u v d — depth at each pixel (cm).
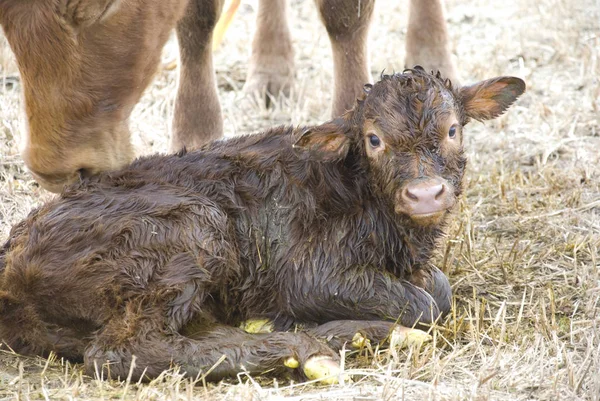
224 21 1506
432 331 882
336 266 883
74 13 878
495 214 1204
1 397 778
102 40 914
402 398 731
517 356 841
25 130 930
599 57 1669
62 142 920
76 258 841
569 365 798
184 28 1266
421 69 898
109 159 955
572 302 985
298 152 884
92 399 765
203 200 889
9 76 1584
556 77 1667
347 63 1295
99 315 838
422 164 832
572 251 1095
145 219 853
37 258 848
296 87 1573
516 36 1847
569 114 1486
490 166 1343
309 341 814
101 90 927
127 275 835
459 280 1022
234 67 1727
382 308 877
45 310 850
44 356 865
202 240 861
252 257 906
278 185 918
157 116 1465
